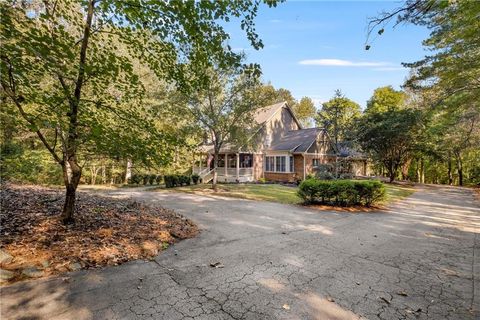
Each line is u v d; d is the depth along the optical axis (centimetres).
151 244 514
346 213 952
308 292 351
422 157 2755
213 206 1034
